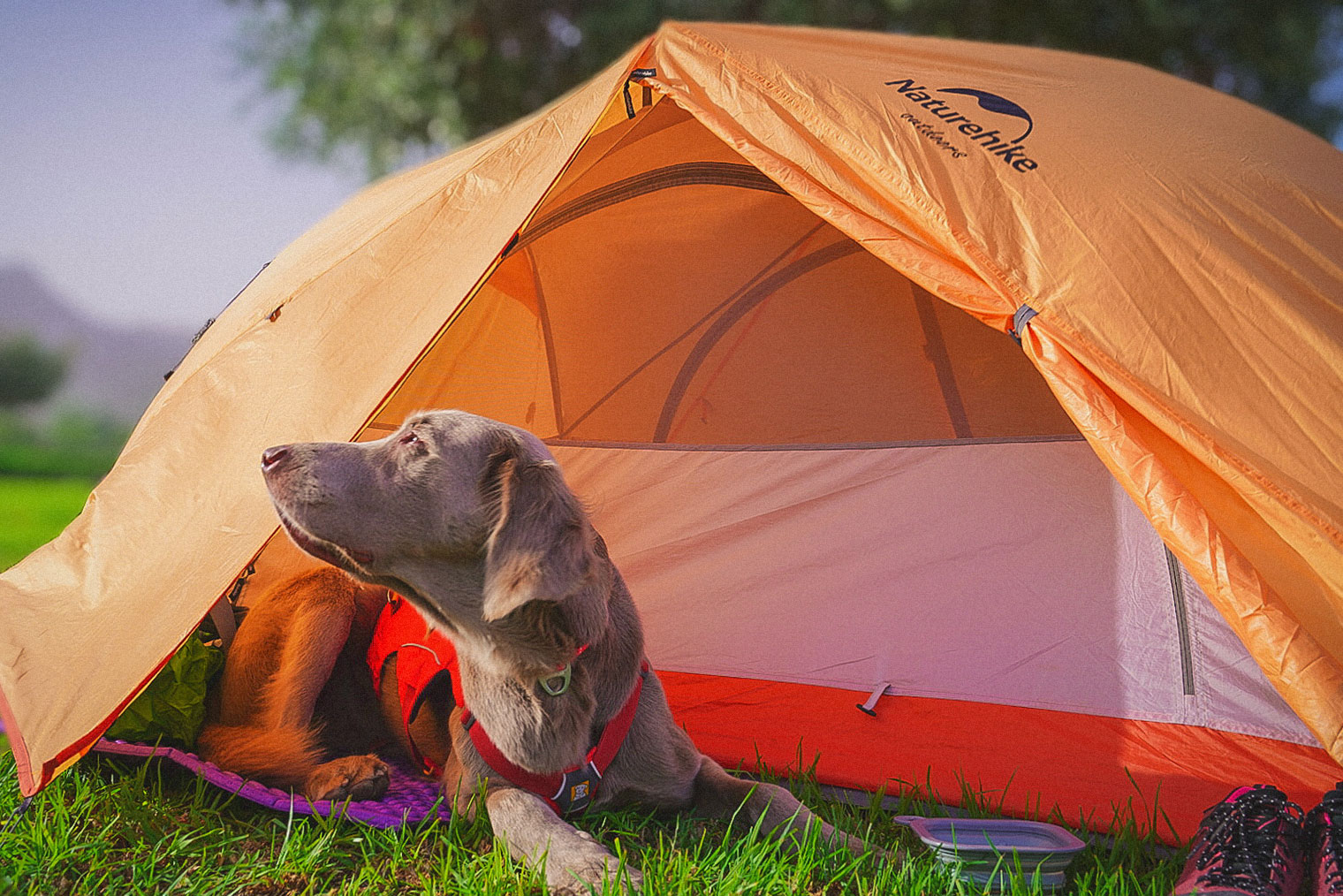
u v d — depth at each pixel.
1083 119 1.69
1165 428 1.35
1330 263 1.52
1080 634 1.80
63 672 1.46
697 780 1.46
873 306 2.00
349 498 1.31
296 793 1.49
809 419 2.03
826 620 1.91
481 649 1.35
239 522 1.43
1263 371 1.37
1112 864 1.35
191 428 1.56
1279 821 1.28
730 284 2.05
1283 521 1.29
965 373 1.96
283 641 1.59
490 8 5.07
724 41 1.73
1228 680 1.71
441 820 1.42
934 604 1.88
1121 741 1.65
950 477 1.95
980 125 1.61
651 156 1.95
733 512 2.02
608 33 4.86
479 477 1.31
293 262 1.86
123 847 1.38
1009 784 1.47
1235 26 4.74
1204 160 1.64
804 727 1.72
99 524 1.57
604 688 1.38
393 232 1.59
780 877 1.28
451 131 5.21
